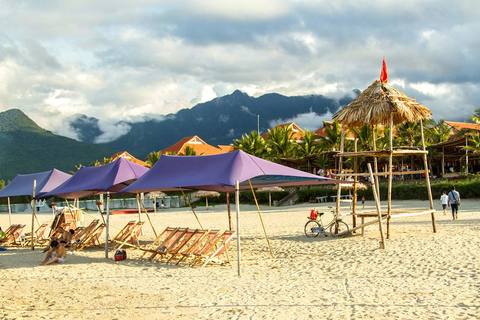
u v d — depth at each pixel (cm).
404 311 629
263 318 639
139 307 748
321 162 4831
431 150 4662
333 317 622
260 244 1488
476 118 5031
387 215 1385
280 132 5925
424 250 1132
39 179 1861
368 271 942
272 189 2944
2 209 6531
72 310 748
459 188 3400
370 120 1427
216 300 764
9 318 710
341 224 1633
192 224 2634
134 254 1393
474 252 1053
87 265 1228
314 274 950
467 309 619
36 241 1811
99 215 4300
